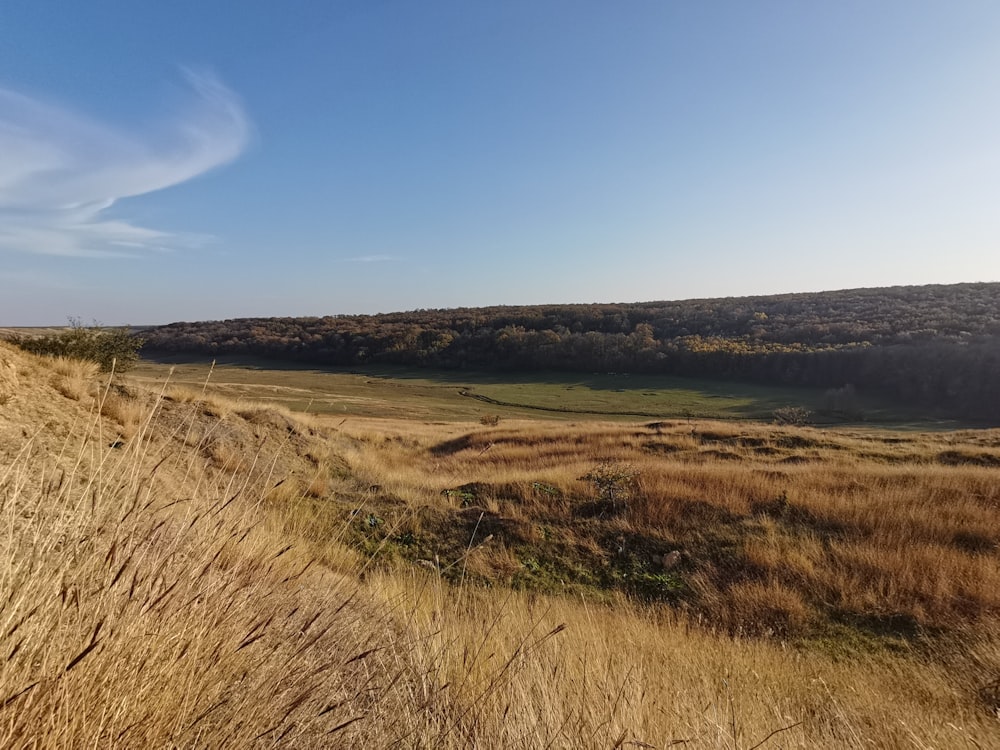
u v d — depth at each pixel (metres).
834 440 18.73
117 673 1.23
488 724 2.06
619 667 3.07
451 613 3.54
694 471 11.55
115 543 1.38
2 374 6.34
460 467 15.72
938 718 3.79
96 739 1.12
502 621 3.54
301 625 2.03
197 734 1.33
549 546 8.66
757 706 3.54
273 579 2.22
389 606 3.62
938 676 4.97
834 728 3.57
